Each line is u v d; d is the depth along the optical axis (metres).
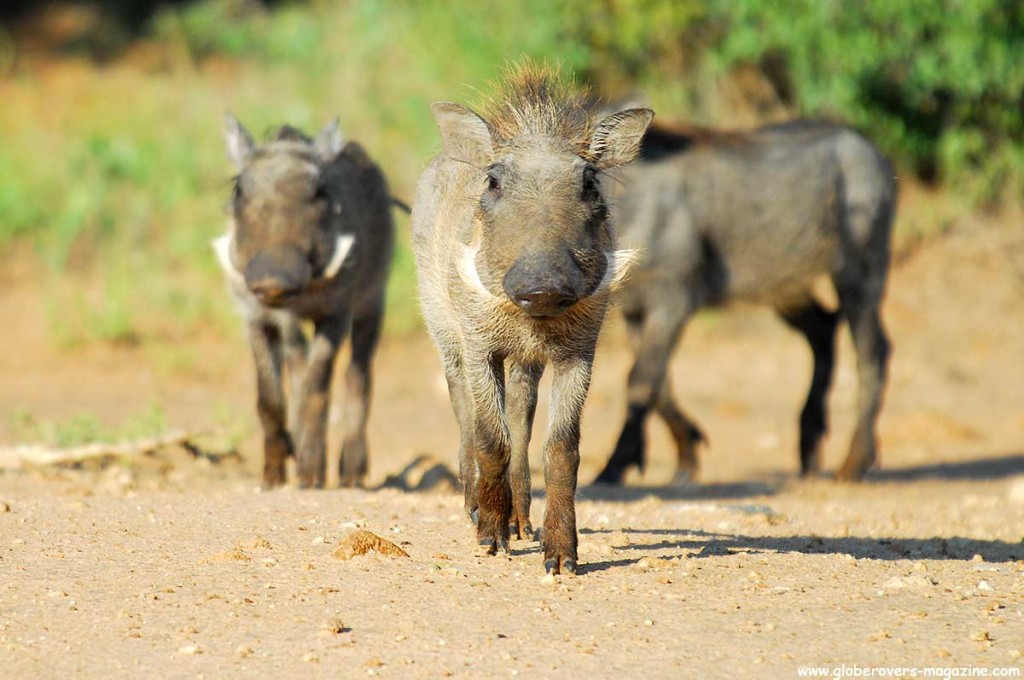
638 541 18.50
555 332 16.23
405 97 54.12
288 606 14.82
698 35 50.19
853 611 14.67
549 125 16.44
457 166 18.05
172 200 52.69
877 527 22.00
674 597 15.15
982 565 17.05
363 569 16.23
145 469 27.67
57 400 39.00
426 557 16.89
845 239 32.75
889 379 43.16
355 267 26.50
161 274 49.53
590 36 49.94
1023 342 45.66
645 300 30.66
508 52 49.84
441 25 53.81
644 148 30.89
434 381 42.88
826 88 47.91
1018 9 46.50
